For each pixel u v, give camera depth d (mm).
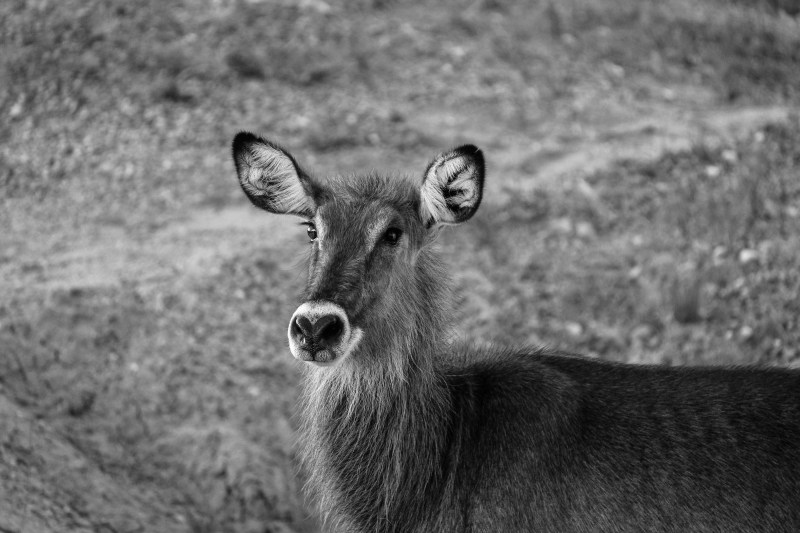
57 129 15320
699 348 10789
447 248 12961
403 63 18516
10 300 10984
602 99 18281
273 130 15844
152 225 13422
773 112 17406
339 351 6246
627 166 15078
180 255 12523
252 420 10133
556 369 7012
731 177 14156
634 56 20109
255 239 13016
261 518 9273
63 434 9531
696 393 6645
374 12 20094
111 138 15234
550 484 6430
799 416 6430
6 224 13258
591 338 11297
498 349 7570
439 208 6914
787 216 12836
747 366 7059
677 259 12406
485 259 12805
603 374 6918
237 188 14414
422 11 20594
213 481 9477
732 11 22844
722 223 12766
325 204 6789
